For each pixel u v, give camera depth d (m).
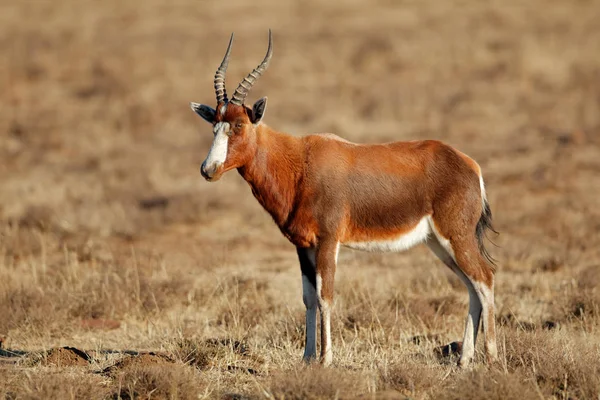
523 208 65.44
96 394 28.48
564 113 97.69
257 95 112.81
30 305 40.25
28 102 115.00
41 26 162.50
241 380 30.67
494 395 27.30
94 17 169.88
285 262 54.34
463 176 32.50
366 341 36.72
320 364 30.19
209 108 34.03
